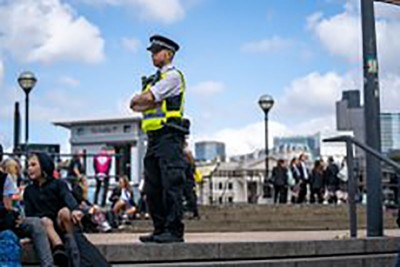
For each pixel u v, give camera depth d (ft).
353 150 33.60
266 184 94.27
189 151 52.85
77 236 25.04
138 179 76.38
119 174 64.80
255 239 34.01
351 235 33.19
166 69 27.71
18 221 24.89
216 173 108.37
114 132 82.23
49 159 25.86
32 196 25.84
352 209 33.35
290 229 56.03
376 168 35.35
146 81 28.27
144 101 27.20
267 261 28.19
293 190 81.46
